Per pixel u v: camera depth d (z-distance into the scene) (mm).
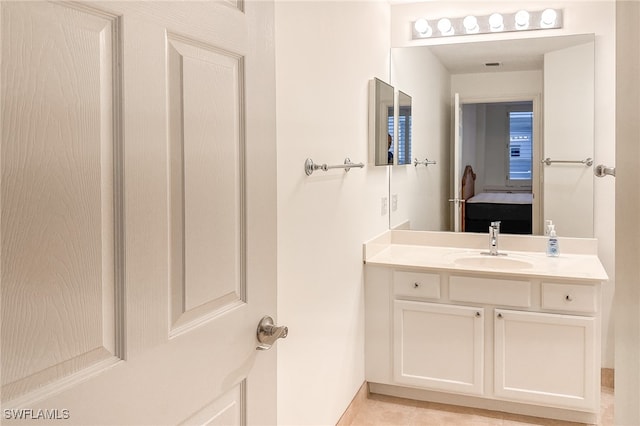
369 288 2939
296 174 2020
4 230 641
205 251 1016
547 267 2758
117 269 811
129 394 828
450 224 3311
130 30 823
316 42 2201
